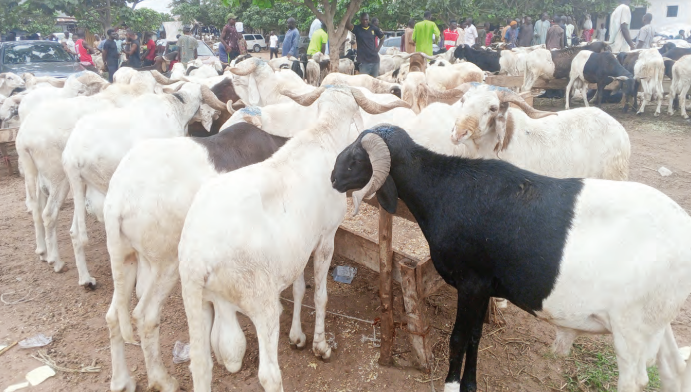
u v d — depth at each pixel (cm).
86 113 549
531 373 399
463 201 324
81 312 488
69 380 396
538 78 1452
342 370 409
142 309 363
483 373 400
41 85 952
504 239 307
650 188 292
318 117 405
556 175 488
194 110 557
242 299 308
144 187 347
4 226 690
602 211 288
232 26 1599
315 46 1459
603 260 280
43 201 580
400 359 417
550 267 292
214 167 378
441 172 335
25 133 530
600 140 489
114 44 1455
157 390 381
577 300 289
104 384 393
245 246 298
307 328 463
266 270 310
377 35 1312
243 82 758
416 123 492
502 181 318
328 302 503
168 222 353
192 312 302
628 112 1348
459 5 2580
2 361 417
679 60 1236
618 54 1414
